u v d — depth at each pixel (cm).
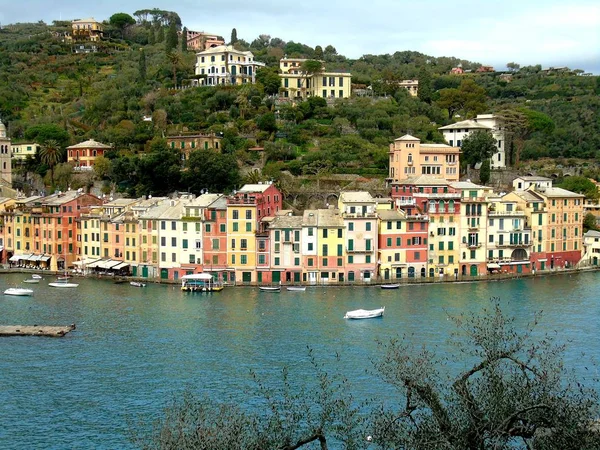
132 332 14338
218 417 7600
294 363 12262
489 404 6525
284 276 19925
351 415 7575
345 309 16212
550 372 8088
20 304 16938
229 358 12612
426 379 8844
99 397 10900
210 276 18688
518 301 17000
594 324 14588
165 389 11156
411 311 15912
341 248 19850
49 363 12462
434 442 6297
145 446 7500
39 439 9512
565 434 6231
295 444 7069
